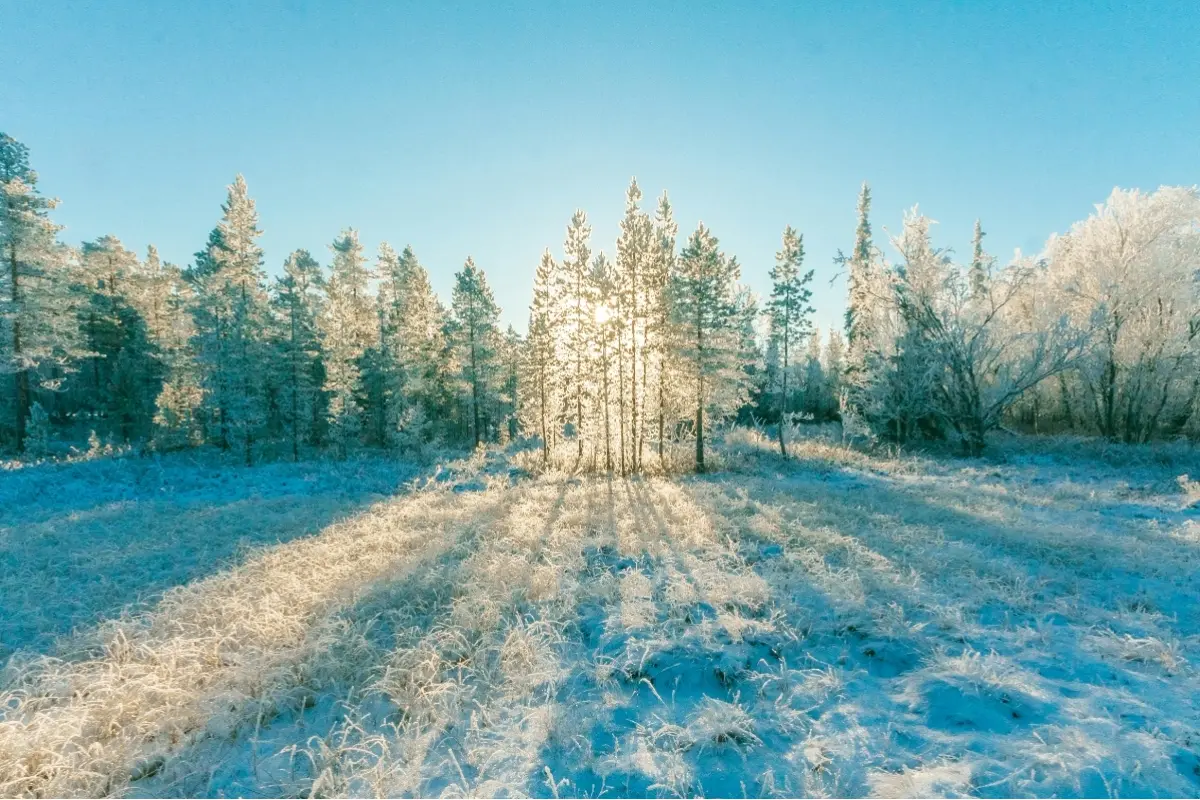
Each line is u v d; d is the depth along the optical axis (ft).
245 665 19.35
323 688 18.62
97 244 142.41
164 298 144.15
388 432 118.01
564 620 22.58
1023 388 80.69
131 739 15.56
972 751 13.56
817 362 159.33
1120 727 14.03
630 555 31.94
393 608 25.58
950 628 20.70
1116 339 80.33
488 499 57.41
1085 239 84.74
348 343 109.09
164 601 27.25
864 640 19.88
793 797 12.38
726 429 118.21
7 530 45.85
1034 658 18.15
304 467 88.79
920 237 87.92
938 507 43.14
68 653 21.58
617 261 80.43
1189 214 75.10
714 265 75.10
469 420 149.79
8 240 88.63
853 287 99.76
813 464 77.82
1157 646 18.16
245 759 15.08
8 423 111.86
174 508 57.47
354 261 130.41
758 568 28.43
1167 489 50.39
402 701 16.98
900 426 95.50
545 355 99.14
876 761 13.50
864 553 29.81
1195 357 74.33
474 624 22.47
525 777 13.58
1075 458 73.26
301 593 27.27
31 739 14.99
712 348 75.31
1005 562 28.32
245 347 95.30
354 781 13.79
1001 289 86.38
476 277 131.13
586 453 97.30
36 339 93.61
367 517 50.29
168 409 103.19
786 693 16.81
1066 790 11.87
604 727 15.56
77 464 78.95
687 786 12.85
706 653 18.79
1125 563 27.73
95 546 40.65
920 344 88.53
